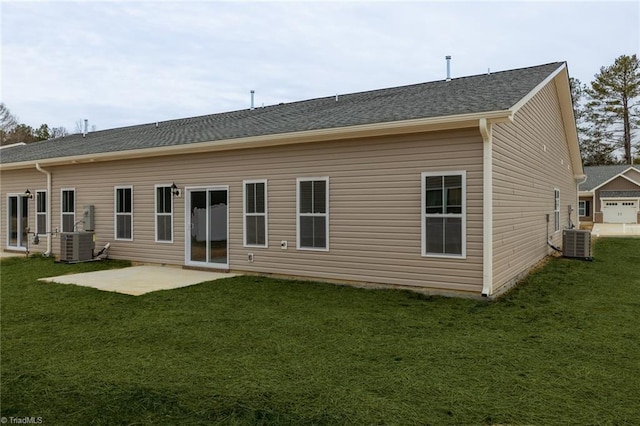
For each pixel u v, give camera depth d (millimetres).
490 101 7273
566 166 15273
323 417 3215
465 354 4574
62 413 3340
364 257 8203
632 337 5156
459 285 7262
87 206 12227
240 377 3984
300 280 8930
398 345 4879
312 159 8789
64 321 5984
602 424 3096
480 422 3141
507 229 7965
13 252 14266
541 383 3820
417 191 7617
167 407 3406
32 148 17391
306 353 4633
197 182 10461
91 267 10883
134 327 5656
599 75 42281
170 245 10938
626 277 9273
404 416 3229
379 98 10969
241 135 9406
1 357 4570
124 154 11102
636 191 33906
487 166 6945
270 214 9391
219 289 8039
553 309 6504
